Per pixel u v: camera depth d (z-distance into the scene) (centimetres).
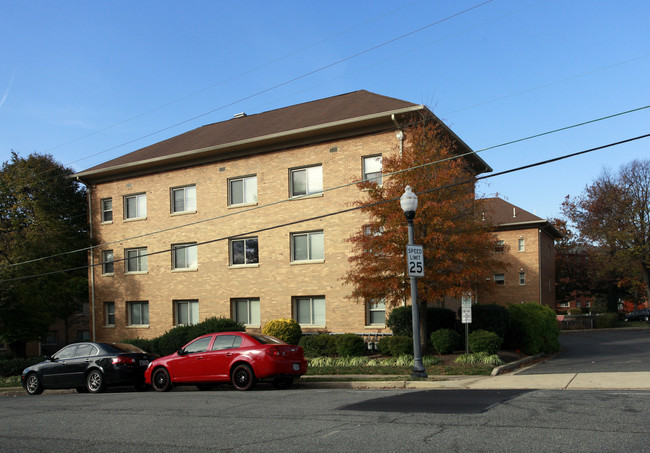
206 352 1488
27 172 3356
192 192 2856
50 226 3156
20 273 2908
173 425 912
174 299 2842
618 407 894
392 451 669
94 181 3156
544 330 2223
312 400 1134
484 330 1941
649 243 4525
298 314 2514
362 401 1080
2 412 1184
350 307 2355
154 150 3177
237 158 2706
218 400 1210
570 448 650
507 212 4553
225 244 2708
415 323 1471
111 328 3042
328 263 2420
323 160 2459
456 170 1853
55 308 3120
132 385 1683
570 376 1380
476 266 1836
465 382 1371
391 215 1853
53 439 841
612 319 4669
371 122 2311
